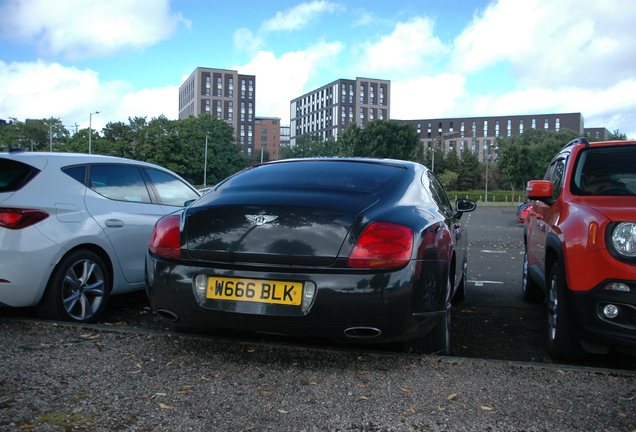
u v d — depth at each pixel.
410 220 2.71
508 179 66.00
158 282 2.78
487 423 2.11
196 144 76.81
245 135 138.88
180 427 2.03
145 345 3.05
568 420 2.15
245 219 2.65
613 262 2.78
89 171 4.14
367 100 143.25
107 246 4.00
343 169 3.25
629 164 3.74
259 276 2.58
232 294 2.62
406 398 2.34
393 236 2.55
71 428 1.99
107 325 3.50
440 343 2.95
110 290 4.11
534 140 100.25
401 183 3.13
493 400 2.34
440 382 2.53
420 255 2.62
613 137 87.81
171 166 69.44
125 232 4.20
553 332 3.25
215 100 133.50
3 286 3.29
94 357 2.83
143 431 1.99
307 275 2.51
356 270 2.50
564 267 3.05
